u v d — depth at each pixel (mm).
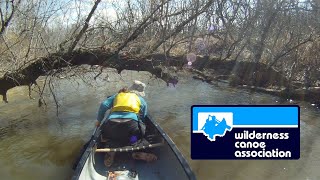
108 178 2012
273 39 4887
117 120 2141
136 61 3375
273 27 4680
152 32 3537
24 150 2756
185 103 4105
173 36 3654
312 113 3723
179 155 1888
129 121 2145
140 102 2303
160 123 3375
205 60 3992
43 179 2279
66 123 3385
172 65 3688
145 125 2461
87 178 1904
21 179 2281
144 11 3410
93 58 3266
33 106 3977
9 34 3250
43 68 3176
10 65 3209
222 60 4129
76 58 3229
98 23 3176
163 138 2170
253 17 4434
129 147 2135
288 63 4789
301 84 4477
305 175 2309
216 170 2363
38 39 3254
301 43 4270
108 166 2100
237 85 4609
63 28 3340
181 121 3432
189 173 1711
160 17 3270
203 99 4281
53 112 3754
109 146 2182
